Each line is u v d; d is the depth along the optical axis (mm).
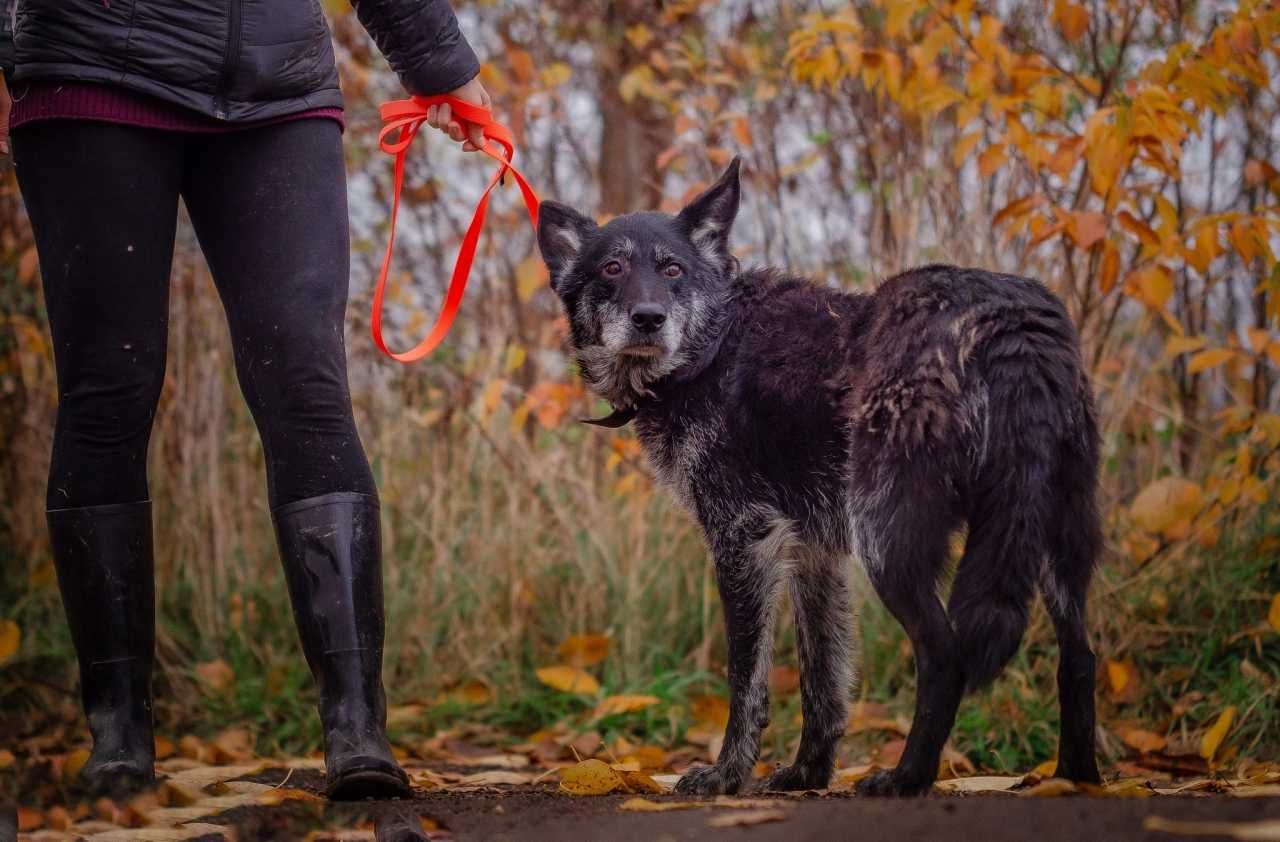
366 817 2904
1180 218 5129
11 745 5012
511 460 6070
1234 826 2236
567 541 5891
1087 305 4902
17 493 6188
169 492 6172
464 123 3617
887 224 5574
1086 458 3271
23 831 2955
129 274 3061
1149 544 4871
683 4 6160
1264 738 4207
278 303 3100
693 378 3961
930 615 3152
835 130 6008
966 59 5051
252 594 6020
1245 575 4723
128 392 3129
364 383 6320
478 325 6406
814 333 3826
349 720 3018
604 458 6062
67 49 2961
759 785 3896
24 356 5785
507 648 5742
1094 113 4305
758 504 3855
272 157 3131
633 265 4090
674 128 6715
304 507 3092
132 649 3223
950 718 3107
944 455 3188
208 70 3021
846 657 3922
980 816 2486
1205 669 4598
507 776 4188
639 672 5387
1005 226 5281
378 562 3162
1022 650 4711
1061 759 3258
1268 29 4254
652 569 5664
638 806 2932
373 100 6688
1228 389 5207
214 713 5504
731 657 3811
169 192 3113
